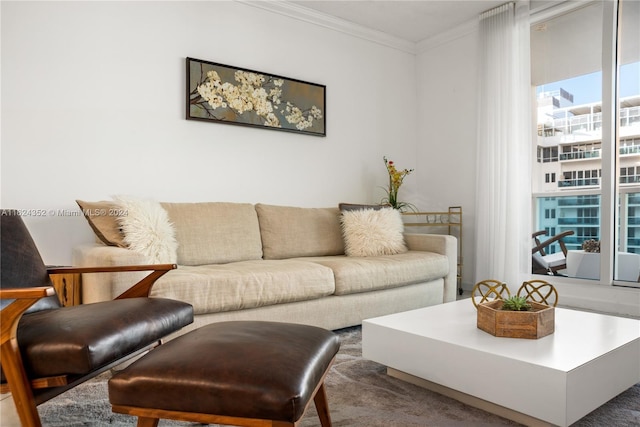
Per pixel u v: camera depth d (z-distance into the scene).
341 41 4.24
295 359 1.09
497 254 3.87
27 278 1.64
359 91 4.37
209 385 0.99
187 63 3.28
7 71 2.65
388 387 1.89
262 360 1.05
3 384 1.14
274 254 3.26
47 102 2.77
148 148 3.14
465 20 4.23
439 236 3.45
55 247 2.79
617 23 3.39
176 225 2.84
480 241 4.03
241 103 3.54
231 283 2.26
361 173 4.38
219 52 3.47
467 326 1.94
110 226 2.40
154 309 1.51
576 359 1.47
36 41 2.74
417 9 3.99
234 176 3.55
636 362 1.70
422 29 4.43
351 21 4.21
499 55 3.91
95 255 2.08
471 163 4.30
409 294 3.09
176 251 2.76
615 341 1.68
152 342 1.44
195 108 3.32
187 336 1.28
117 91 3.02
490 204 3.96
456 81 4.43
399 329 1.89
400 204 4.43
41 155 2.75
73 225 2.85
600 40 3.53
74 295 2.43
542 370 1.40
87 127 2.90
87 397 1.77
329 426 1.39
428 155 4.70
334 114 4.18
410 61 4.75
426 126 4.72
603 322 1.99
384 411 1.65
